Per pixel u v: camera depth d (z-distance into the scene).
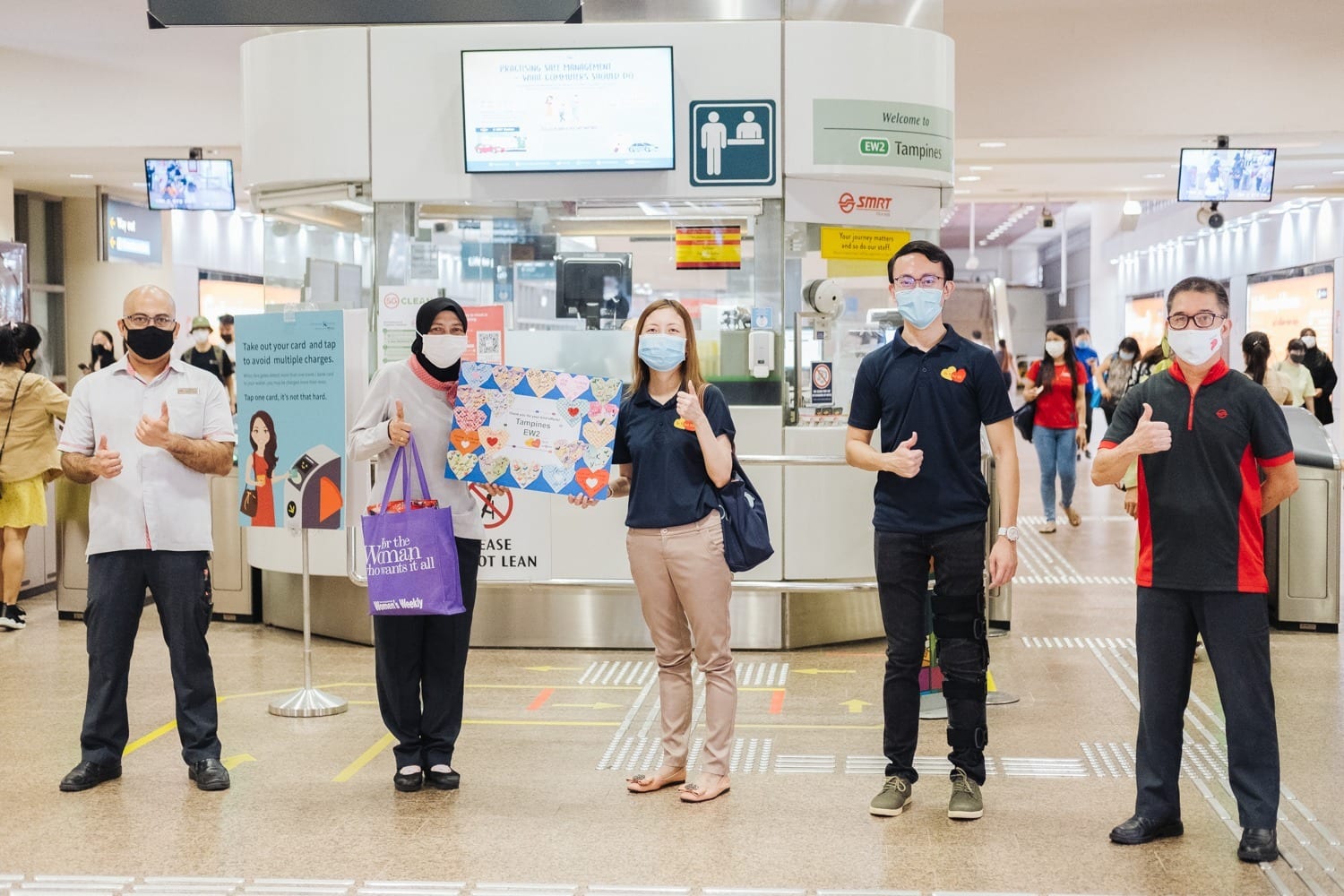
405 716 4.44
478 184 6.63
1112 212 27.62
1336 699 5.62
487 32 6.59
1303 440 7.27
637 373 4.43
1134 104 11.58
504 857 3.77
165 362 4.52
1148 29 11.48
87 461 4.42
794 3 6.80
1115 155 13.10
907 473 3.95
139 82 12.04
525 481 4.38
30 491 7.58
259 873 3.65
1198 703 5.54
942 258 4.07
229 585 7.79
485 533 5.68
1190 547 3.75
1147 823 3.86
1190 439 3.74
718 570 4.30
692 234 6.72
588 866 3.69
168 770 4.70
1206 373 3.77
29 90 12.06
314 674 6.31
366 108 6.65
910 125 6.71
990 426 4.11
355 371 5.36
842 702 5.67
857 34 6.58
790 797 4.36
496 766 4.75
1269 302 19.20
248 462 5.52
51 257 16.25
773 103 6.57
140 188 15.88
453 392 4.45
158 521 4.41
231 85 12.02
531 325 6.78
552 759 4.84
